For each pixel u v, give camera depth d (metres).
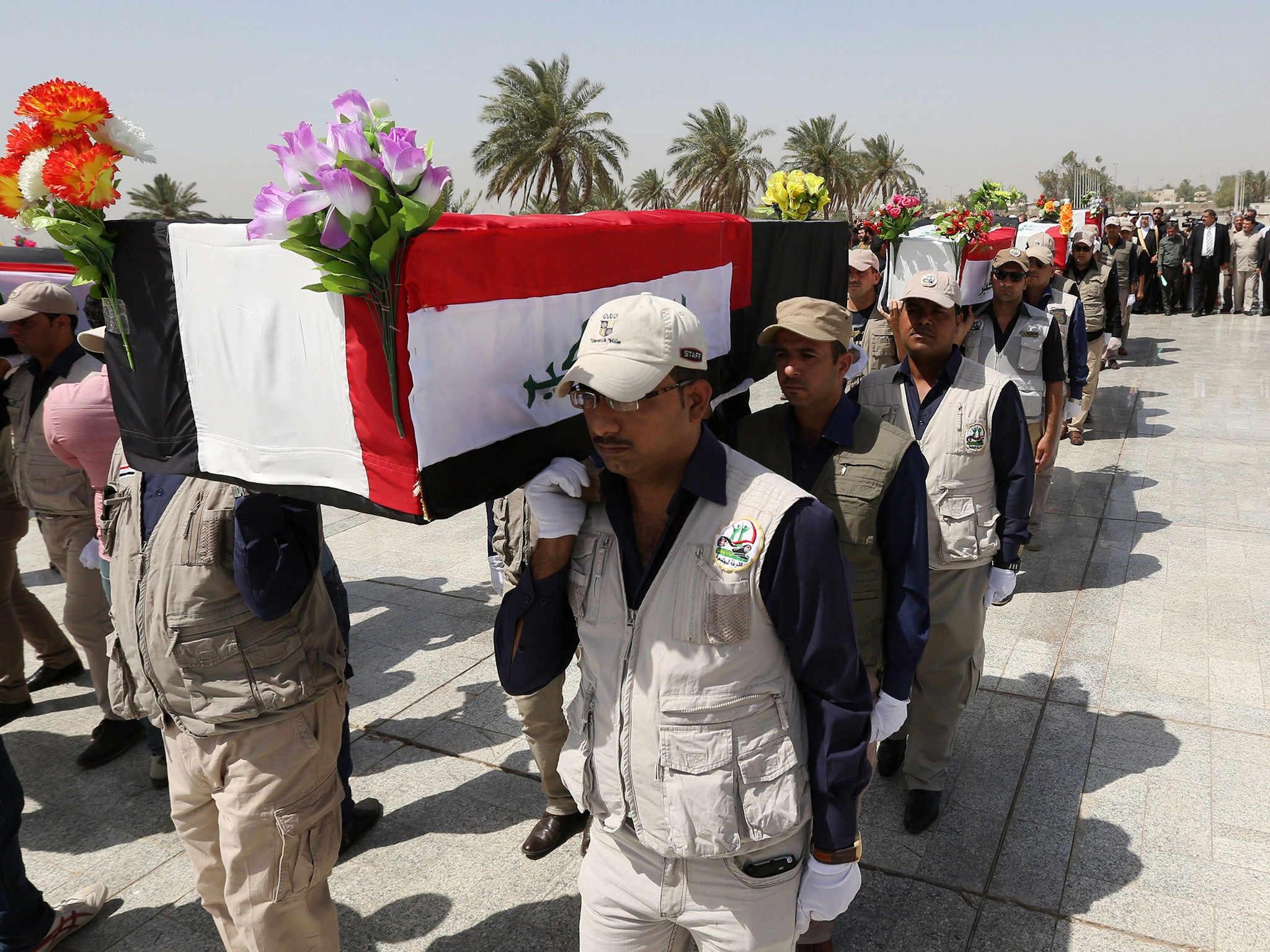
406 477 1.43
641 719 1.58
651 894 1.66
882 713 2.22
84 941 2.77
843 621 1.54
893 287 4.92
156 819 3.37
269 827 2.12
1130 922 2.63
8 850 2.52
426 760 3.66
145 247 1.72
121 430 1.92
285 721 2.14
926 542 2.20
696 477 1.53
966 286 4.82
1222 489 6.75
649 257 2.05
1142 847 2.95
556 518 1.63
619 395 1.39
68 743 3.89
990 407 2.94
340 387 1.47
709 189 44.62
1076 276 7.91
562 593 1.73
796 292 2.99
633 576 1.62
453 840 3.15
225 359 1.65
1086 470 7.37
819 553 1.49
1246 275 15.66
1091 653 4.34
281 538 2.04
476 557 6.02
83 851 3.18
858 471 2.20
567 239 1.73
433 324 1.40
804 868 1.69
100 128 1.70
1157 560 5.49
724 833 1.54
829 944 2.27
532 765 3.61
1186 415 8.91
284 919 2.18
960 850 2.98
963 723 3.76
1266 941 2.55
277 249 1.50
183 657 2.07
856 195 47.34
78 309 3.89
